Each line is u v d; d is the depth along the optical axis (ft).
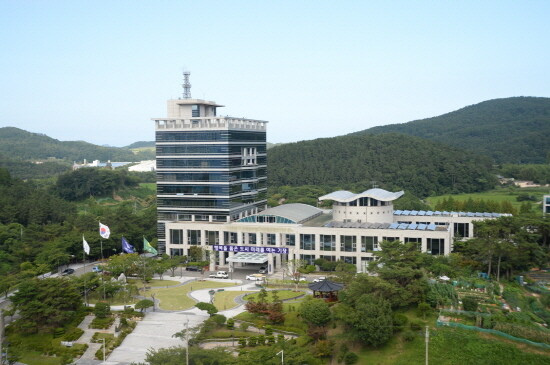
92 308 440.45
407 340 343.05
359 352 345.72
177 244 650.84
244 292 501.97
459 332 342.64
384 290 380.78
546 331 331.98
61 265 613.93
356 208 612.70
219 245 617.62
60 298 411.13
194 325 404.98
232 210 654.94
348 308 372.58
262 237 621.31
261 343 361.51
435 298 379.76
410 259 427.74
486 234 482.69
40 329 403.75
